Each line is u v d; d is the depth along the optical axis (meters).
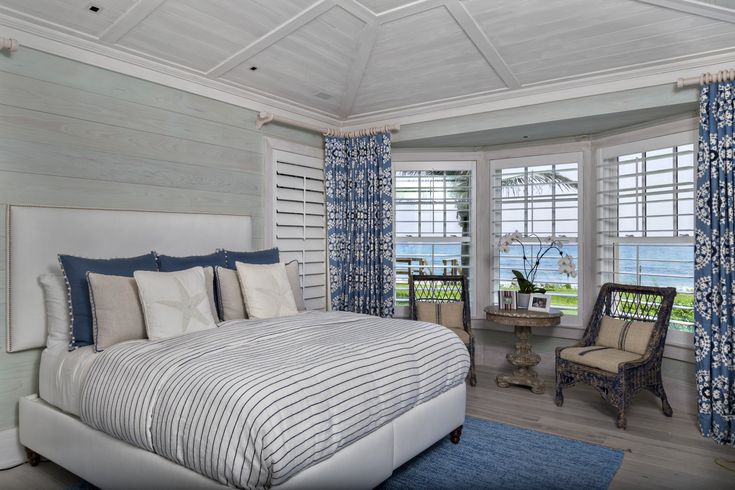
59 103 2.95
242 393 1.84
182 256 3.54
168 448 1.95
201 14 2.89
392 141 4.75
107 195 3.18
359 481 2.15
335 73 3.87
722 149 3.14
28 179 2.82
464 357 3.01
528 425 3.33
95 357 2.49
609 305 3.94
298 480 1.83
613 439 3.08
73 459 2.43
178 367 2.13
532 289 4.29
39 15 2.71
